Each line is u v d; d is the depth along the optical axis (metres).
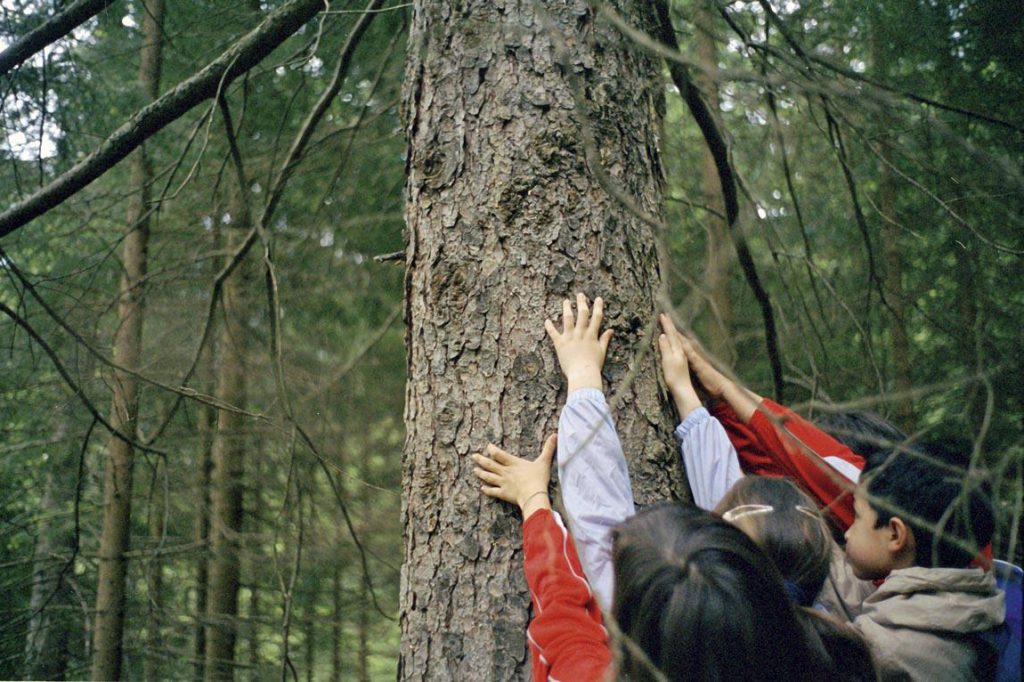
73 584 5.29
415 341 1.88
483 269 1.80
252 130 5.16
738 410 2.04
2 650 5.59
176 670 6.01
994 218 3.10
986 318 2.96
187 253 5.52
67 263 5.30
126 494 5.50
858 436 1.32
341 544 6.34
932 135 3.03
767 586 1.20
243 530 6.14
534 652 1.48
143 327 5.54
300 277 6.02
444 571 1.74
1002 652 1.54
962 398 3.44
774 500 1.52
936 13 3.43
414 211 1.91
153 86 4.66
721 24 3.06
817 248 4.21
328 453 5.93
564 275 1.78
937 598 1.52
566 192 1.80
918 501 1.60
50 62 4.05
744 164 3.88
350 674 7.14
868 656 1.34
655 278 1.88
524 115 1.83
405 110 1.99
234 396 5.71
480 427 1.76
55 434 5.85
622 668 1.21
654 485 1.75
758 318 4.54
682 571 1.20
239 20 4.21
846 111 2.74
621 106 1.89
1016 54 3.62
